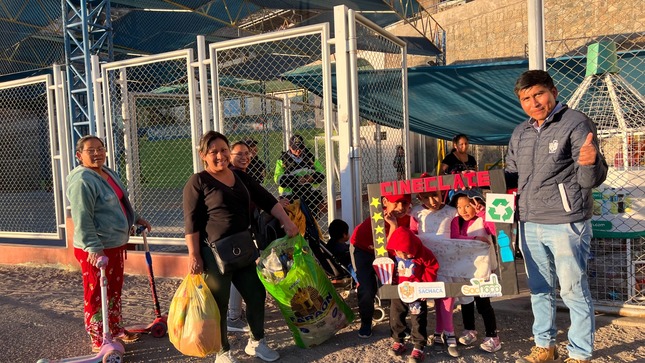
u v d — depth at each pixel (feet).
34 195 35.91
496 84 26.50
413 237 12.56
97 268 13.85
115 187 14.76
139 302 19.20
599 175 10.65
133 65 22.30
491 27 49.49
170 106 34.35
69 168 25.48
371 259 14.88
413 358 12.73
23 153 34.55
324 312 14.21
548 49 43.06
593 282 15.92
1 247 27.02
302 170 20.18
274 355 13.47
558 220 11.37
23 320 17.35
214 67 19.85
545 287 12.14
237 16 44.50
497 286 12.19
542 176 11.46
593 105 17.16
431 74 25.13
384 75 21.39
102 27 33.91
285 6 42.45
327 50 18.07
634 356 12.53
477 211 12.84
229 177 13.12
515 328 14.85
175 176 34.81
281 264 13.88
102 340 13.88
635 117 15.92
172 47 53.31
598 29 40.42
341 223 16.76
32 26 45.03
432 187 12.58
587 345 11.69
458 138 23.52
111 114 23.86
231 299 16.14
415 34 56.24
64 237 26.02
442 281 12.92
